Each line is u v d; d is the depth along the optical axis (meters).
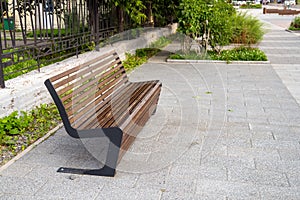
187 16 9.39
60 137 4.27
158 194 3.07
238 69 8.61
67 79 3.49
